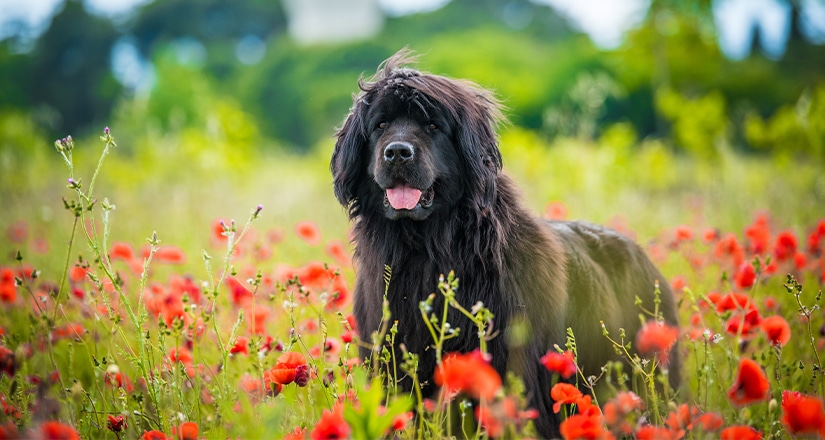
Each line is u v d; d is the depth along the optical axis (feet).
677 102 65.82
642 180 55.26
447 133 15.44
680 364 17.65
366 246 15.84
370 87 16.21
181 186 49.39
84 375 18.58
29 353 14.30
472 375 9.06
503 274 14.78
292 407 13.76
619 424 10.82
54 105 202.39
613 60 97.50
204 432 14.07
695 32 86.99
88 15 210.59
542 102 143.64
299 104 186.50
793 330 18.07
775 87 123.34
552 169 50.57
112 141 13.55
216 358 17.67
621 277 17.71
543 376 14.82
